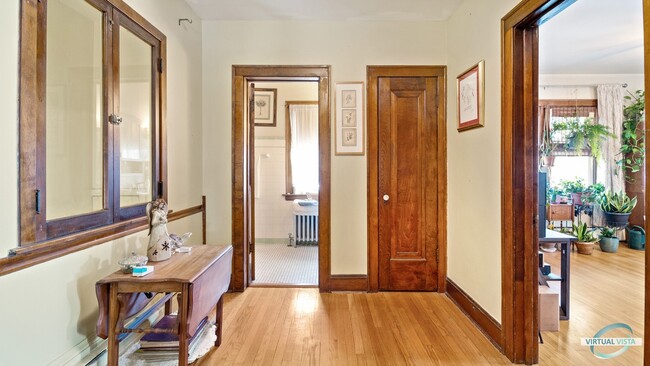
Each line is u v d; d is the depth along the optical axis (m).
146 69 2.14
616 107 4.99
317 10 2.88
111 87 1.75
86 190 1.61
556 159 5.13
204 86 3.09
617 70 4.86
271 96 5.11
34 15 1.30
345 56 3.10
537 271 1.96
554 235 2.53
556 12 1.73
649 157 1.08
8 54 1.20
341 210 3.11
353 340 2.20
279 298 2.94
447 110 3.05
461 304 2.69
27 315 1.26
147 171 2.15
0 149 1.17
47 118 1.38
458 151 2.80
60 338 1.42
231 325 2.41
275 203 5.16
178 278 1.49
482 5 2.34
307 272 3.70
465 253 2.65
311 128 5.12
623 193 4.79
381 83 3.10
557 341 2.19
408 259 3.11
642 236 4.58
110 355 1.47
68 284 1.47
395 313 2.62
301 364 1.93
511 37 1.96
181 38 2.65
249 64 3.10
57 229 1.42
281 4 2.77
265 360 1.96
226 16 3.00
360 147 3.09
